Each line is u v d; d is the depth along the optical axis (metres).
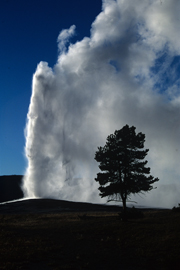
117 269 15.37
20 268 14.91
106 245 20.69
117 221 31.19
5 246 19.86
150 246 19.67
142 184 33.47
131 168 34.06
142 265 15.98
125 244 20.77
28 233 25.55
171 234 22.45
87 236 23.89
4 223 33.53
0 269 14.54
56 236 24.17
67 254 18.48
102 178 34.44
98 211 53.09
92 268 15.50
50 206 62.06
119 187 33.47
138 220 31.72
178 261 15.45
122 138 34.47
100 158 34.88
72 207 60.28
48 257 17.53
